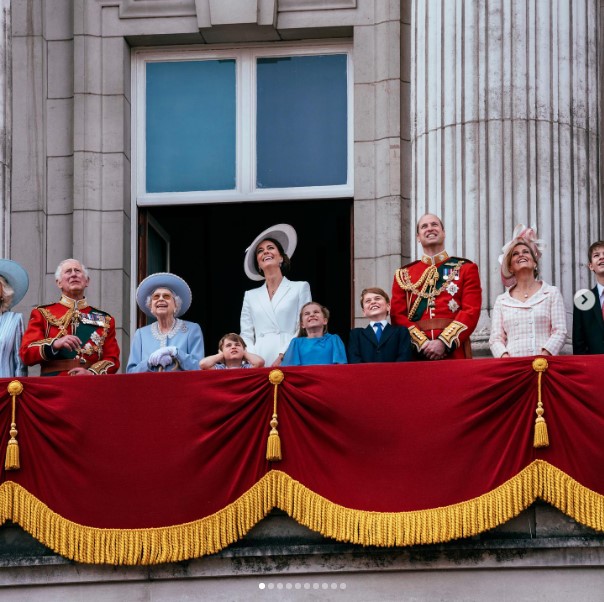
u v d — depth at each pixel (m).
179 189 45.00
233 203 44.91
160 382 36.22
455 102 41.31
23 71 45.06
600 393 35.41
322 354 37.41
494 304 39.00
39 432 36.25
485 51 41.38
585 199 41.25
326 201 44.69
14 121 44.91
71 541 35.88
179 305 39.38
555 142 41.16
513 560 35.28
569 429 35.41
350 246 44.41
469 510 35.28
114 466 36.03
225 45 45.28
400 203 43.91
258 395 36.00
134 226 44.88
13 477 36.22
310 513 35.59
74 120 44.88
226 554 35.69
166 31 45.09
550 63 41.44
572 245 40.84
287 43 45.22
